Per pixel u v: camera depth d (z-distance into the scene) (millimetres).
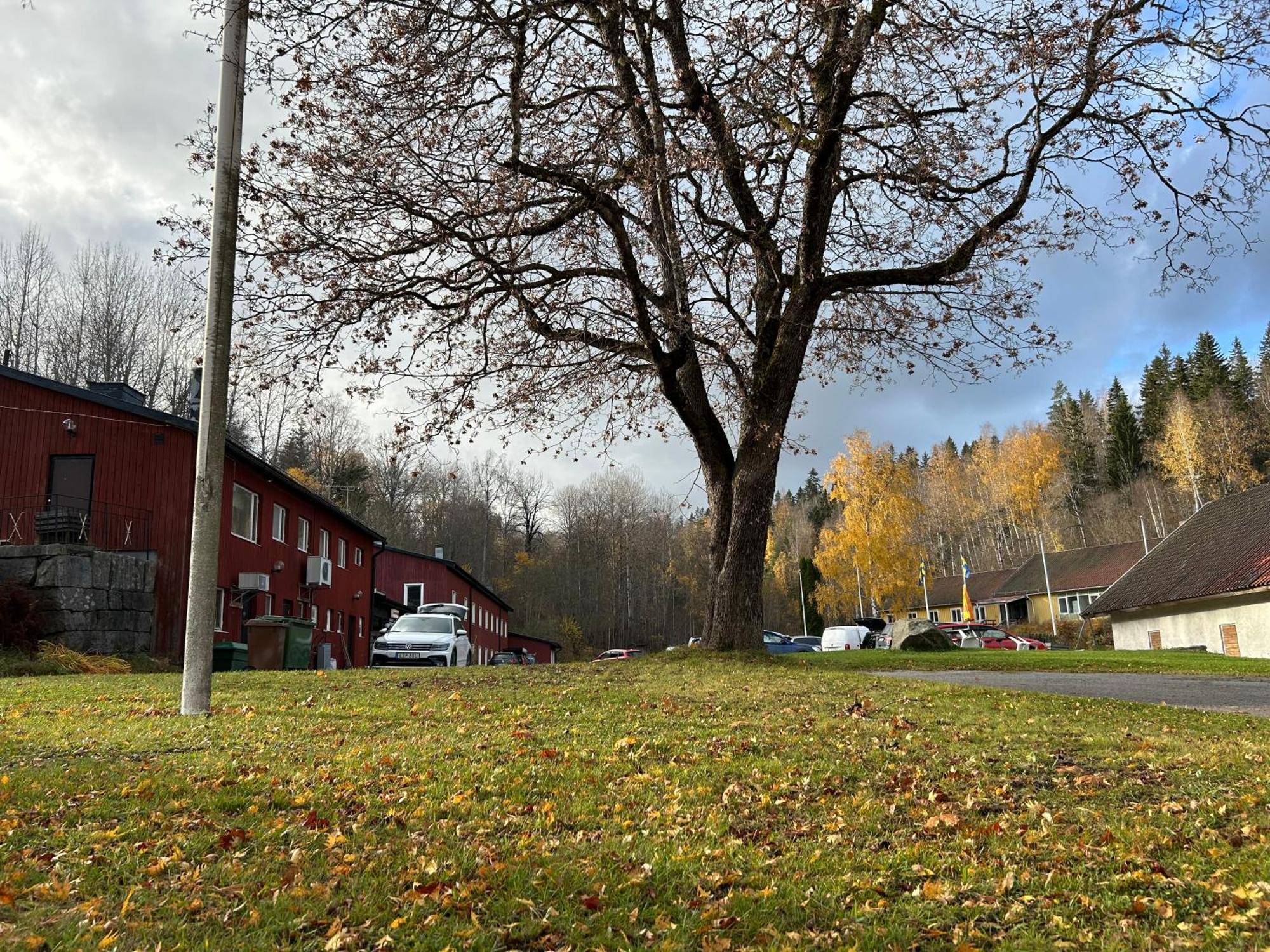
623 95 13781
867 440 62031
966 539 94938
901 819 5617
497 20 12227
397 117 12422
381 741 7594
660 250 14383
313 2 11031
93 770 6117
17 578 19609
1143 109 13695
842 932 3857
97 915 3756
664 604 88000
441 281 13836
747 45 11766
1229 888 4262
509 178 13039
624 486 89125
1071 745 7777
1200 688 14117
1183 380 93562
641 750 7352
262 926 3721
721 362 15602
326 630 34375
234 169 9625
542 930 3777
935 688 11711
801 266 14695
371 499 65938
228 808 5367
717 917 3949
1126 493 84562
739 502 15289
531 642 76812
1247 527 33719
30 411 23625
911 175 14203
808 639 48375
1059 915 4059
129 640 21406
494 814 5422
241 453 24984
